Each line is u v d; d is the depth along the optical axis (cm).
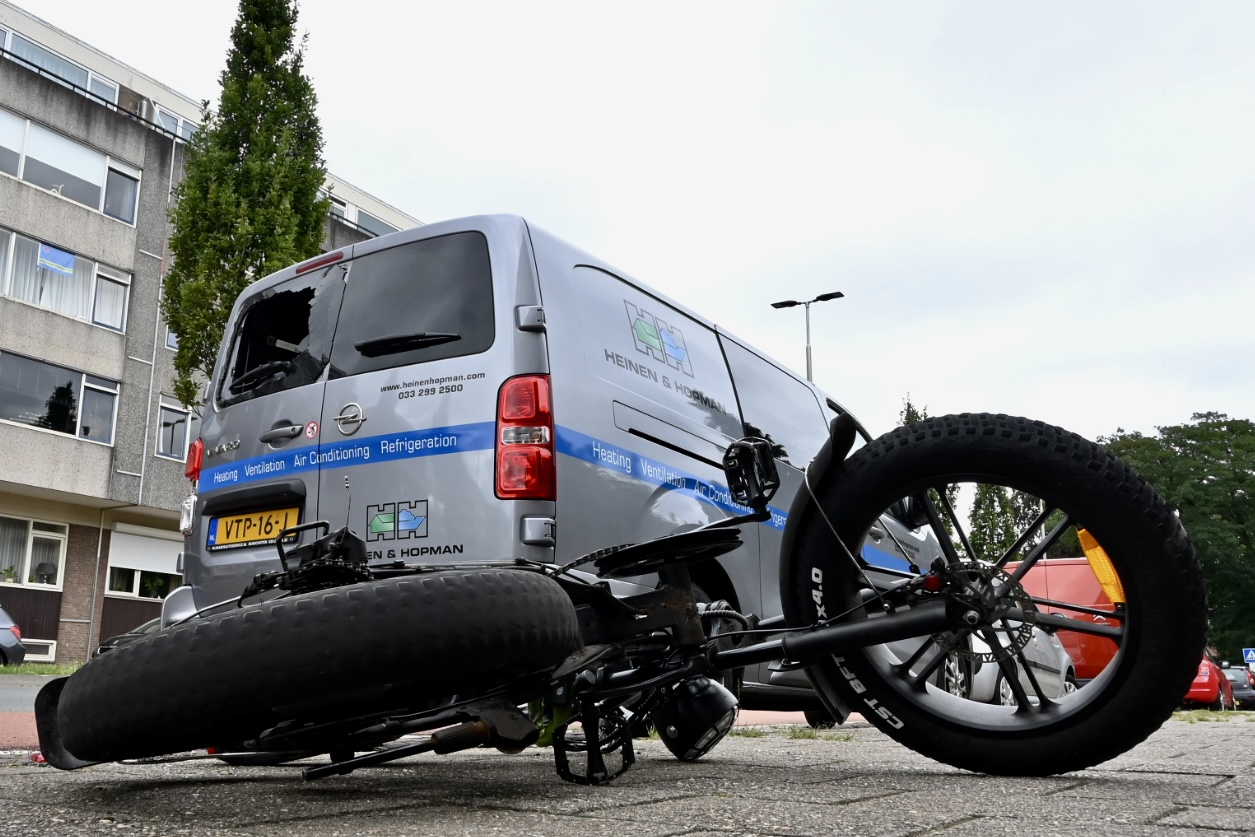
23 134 2353
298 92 1988
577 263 420
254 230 1842
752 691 504
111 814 207
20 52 2677
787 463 554
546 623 219
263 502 415
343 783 278
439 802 223
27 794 249
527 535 353
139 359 2488
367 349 400
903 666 290
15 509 2309
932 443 277
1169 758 387
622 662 282
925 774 288
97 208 2472
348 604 202
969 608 272
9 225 2300
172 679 201
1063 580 1184
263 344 445
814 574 291
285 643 198
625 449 407
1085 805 220
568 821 194
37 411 2288
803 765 336
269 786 269
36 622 2323
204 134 1939
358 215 3716
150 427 2483
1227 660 4962
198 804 224
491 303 382
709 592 466
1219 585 5094
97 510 2462
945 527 294
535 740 232
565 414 376
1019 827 191
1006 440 271
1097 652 1106
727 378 530
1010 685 278
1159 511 258
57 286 2367
